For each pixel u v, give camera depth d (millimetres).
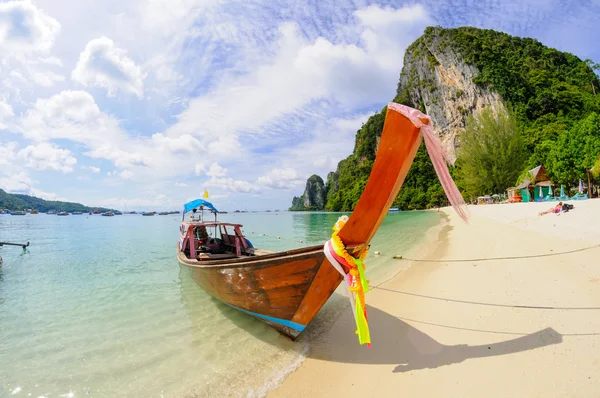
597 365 3695
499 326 5105
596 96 74500
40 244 20891
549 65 92375
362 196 4344
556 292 6098
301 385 4219
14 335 6203
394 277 9211
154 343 5820
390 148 4055
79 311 7523
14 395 4352
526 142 59250
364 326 4395
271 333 5996
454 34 99688
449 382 3838
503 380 3707
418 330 5371
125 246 19703
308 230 30891
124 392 4375
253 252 9742
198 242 11258
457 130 88812
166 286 9727
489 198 54406
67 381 4664
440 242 15508
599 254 8242
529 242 11547
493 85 81750
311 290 5055
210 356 5273
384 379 4109
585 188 31375
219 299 7105
